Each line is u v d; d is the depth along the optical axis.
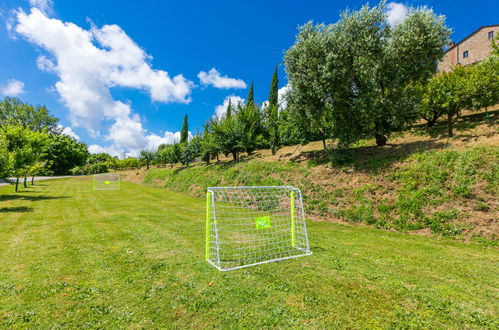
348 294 3.48
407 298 3.39
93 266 4.41
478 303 3.28
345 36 11.34
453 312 3.05
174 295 3.39
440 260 4.99
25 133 15.07
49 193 17.12
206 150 22.95
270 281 3.90
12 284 3.64
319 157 14.45
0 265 4.40
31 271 4.14
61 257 4.86
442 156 9.43
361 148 13.88
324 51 11.19
